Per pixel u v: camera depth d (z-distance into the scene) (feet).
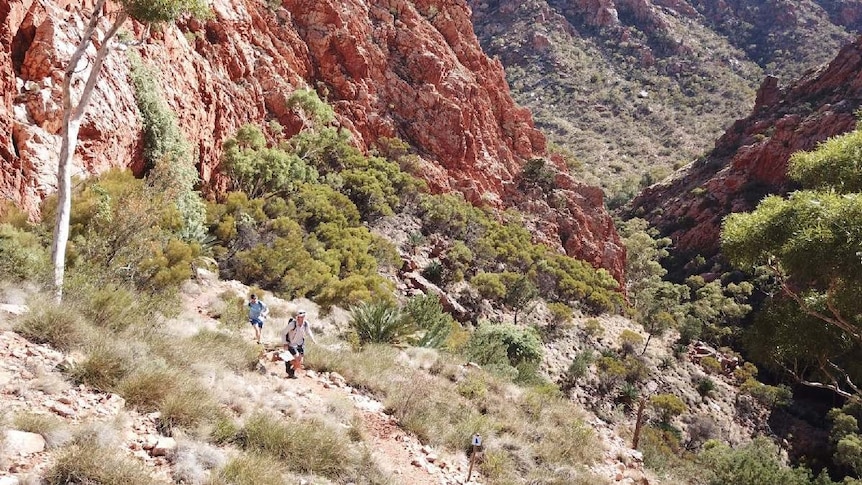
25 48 53.11
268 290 74.23
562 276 182.60
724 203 300.20
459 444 30.50
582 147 451.53
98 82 60.34
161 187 52.19
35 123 50.88
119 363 21.68
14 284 28.73
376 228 144.46
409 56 209.77
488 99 246.47
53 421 16.31
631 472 37.32
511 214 206.49
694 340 206.80
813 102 318.24
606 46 586.45
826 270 28.86
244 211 90.12
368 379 35.09
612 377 141.49
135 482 15.25
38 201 47.83
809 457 157.17
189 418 20.54
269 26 156.76
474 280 146.41
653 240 301.02
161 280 45.57
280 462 20.81
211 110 98.84
